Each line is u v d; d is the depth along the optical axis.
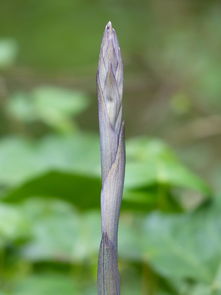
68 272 0.95
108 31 0.41
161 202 0.78
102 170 0.42
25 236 0.93
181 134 1.97
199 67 2.22
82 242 0.95
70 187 0.77
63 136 1.18
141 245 0.72
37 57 2.50
